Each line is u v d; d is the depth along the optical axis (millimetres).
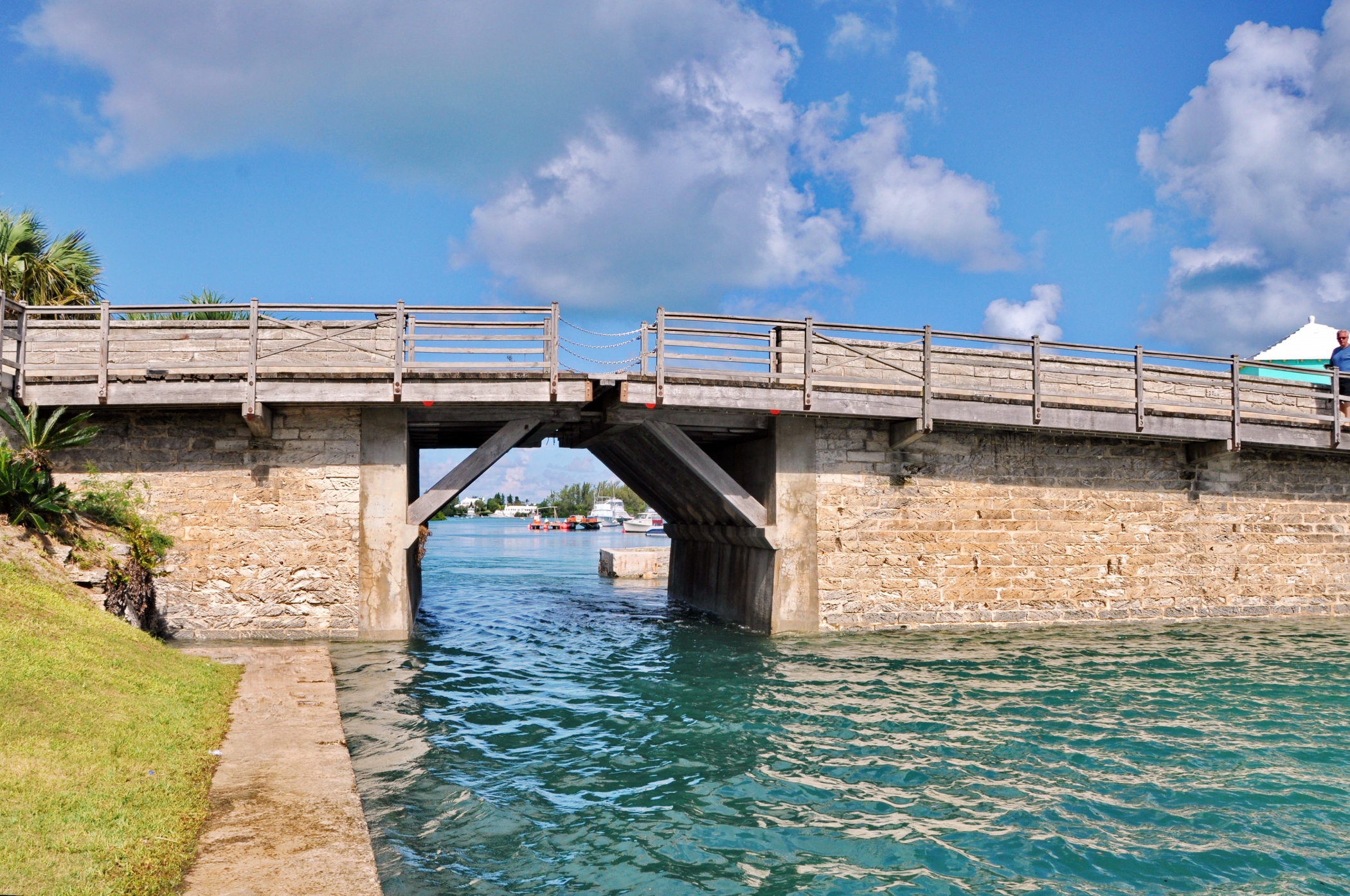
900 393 14891
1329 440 17703
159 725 6957
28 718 6086
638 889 5578
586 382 13711
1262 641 15336
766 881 5746
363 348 13711
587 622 17656
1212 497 17750
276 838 5188
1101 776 7957
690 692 11148
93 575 10656
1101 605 16734
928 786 7641
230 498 13609
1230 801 7336
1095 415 15828
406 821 6605
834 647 14297
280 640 13531
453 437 18031
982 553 16078
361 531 13781
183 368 12938
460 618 18328
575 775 7840
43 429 12227
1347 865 6094
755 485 16062
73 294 19547
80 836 4730
